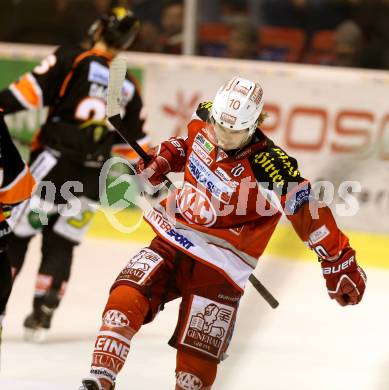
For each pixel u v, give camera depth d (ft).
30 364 48.85
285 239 82.02
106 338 35.91
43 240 55.67
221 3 92.17
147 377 47.55
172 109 88.74
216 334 37.52
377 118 85.71
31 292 65.41
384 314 63.77
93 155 55.31
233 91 36.42
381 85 85.35
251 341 55.26
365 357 53.67
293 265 75.46
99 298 64.28
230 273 37.60
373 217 86.33
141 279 37.17
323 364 51.70
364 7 91.56
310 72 86.38
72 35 92.68
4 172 38.17
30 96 53.78
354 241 83.56
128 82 55.93
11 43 93.97
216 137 37.29
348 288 38.52
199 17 92.02
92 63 54.49
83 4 92.53
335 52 91.76
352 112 86.02
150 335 55.88
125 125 57.06
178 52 92.53
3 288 39.47
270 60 93.04
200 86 88.07
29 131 87.25
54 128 55.01
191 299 37.65
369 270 77.05
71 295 64.75
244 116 35.99
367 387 47.93
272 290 67.87
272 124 87.66
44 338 53.93
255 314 61.26
